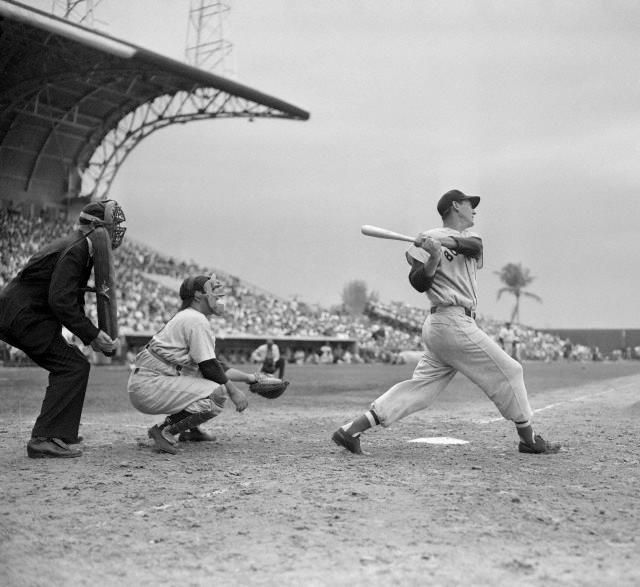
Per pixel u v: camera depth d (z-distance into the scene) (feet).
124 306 132.05
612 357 222.48
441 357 19.29
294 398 45.65
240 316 154.61
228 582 9.32
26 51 99.76
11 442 22.82
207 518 12.60
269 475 16.65
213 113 123.03
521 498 14.15
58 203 143.02
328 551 10.61
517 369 19.12
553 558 10.28
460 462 18.61
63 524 12.27
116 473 16.98
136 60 90.58
